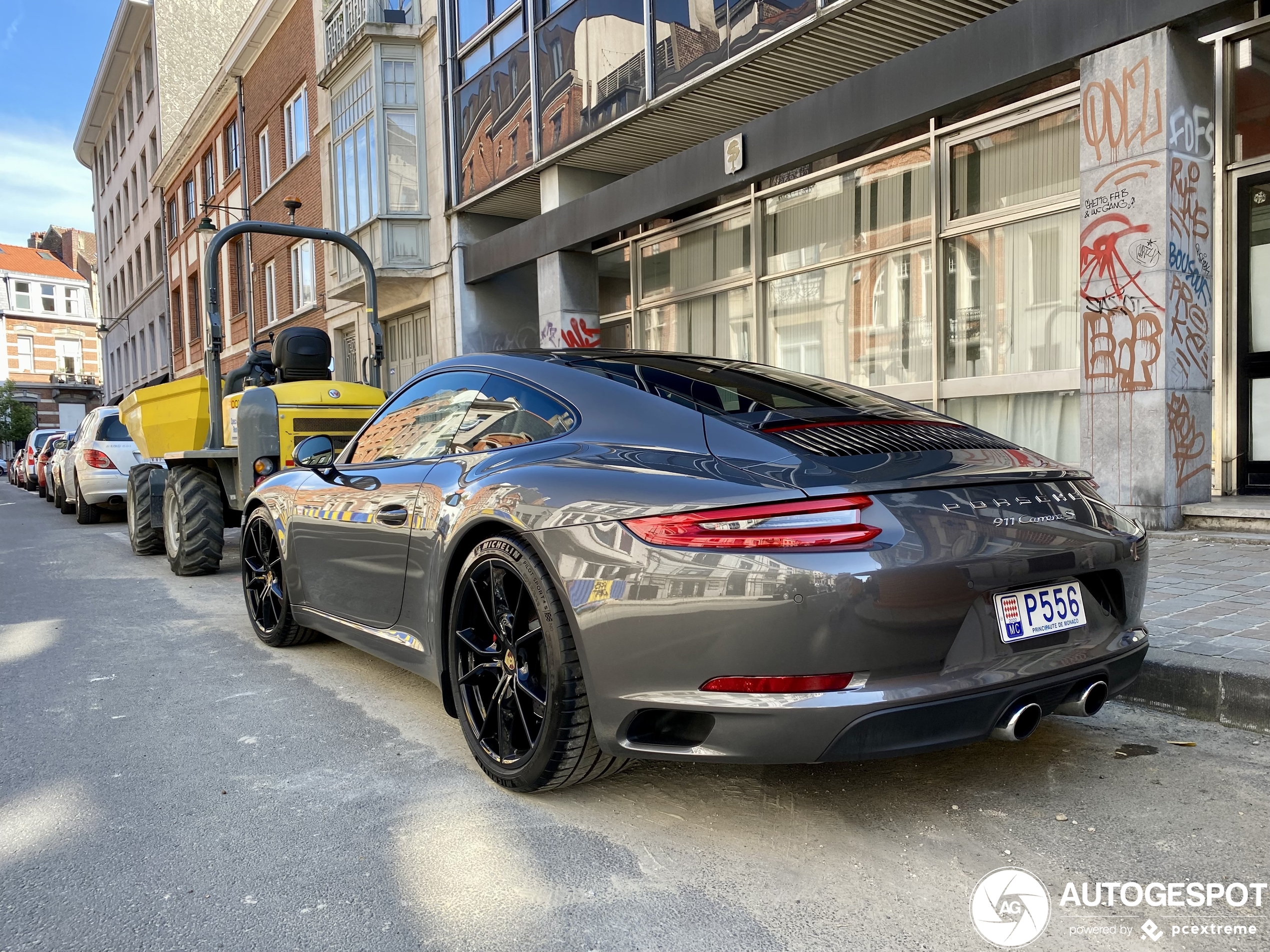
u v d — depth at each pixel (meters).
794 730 1.98
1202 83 5.71
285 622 4.27
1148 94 5.57
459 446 3.07
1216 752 2.72
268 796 2.60
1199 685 3.01
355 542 3.42
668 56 8.61
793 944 1.79
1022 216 7.03
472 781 2.68
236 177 22.12
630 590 2.15
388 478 3.32
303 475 4.09
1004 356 7.29
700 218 9.96
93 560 8.20
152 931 1.89
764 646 1.98
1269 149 6.41
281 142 19.03
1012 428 7.27
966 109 7.25
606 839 2.27
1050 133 6.85
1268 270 6.48
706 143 8.70
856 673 1.97
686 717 2.16
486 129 11.88
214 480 7.03
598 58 9.62
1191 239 5.70
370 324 7.13
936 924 1.85
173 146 26.53
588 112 9.82
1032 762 2.70
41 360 64.94
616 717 2.20
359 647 3.54
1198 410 5.80
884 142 7.99
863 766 2.71
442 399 3.34
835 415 2.54
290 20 18.03
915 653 2.00
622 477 2.30
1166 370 5.57
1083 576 2.35
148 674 4.03
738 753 2.04
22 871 2.17
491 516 2.54
